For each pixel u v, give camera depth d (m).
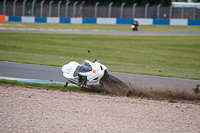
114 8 167.88
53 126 18.28
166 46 79.19
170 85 34.75
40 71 40.03
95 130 17.94
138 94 29.83
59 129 17.83
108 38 92.25
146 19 159.12
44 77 36.22
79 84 28.80
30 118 19.56
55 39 84.00
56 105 22.95
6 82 31.55
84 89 30.34
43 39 82.50
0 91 26.84
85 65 29.00
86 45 74.00
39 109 21.66
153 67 48.59
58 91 28.86
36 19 169.88
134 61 54.38
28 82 32.12
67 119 19.72
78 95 27.08
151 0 174.88
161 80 37.50
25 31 106.25
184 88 33.50
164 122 20.11
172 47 77.75
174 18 163.25
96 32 113.88
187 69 48.56
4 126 17.84
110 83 29.86
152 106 24.30
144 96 29.23
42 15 176.00
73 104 23.52
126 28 139.12
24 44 70.50
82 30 122.31
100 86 29.36
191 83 36.50
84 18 165.38
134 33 113.75
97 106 23.28
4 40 75.50
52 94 26.95
